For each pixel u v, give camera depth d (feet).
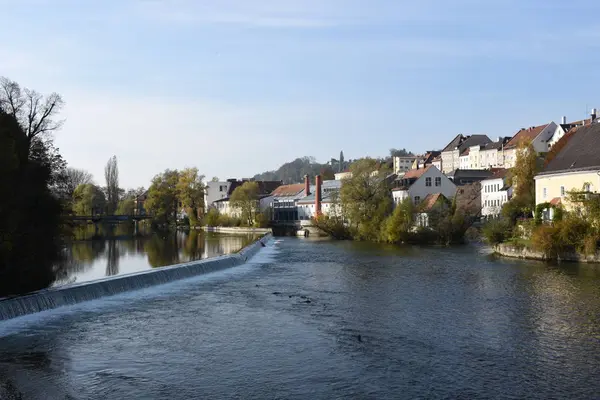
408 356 84.99
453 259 217.15
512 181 305.32
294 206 537.24
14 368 80.02
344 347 90.02
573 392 70.79
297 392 71.20
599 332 98.27
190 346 91.09
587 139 234.99
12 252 155.22
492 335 96.68
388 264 203.82
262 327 103.55
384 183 353.10
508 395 69.87
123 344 92.27
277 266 202.90
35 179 171.94
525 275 165.27
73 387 73.05
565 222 198.90
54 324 104.83
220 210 626.23
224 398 69.51
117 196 592.60
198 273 176.76
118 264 210.59
